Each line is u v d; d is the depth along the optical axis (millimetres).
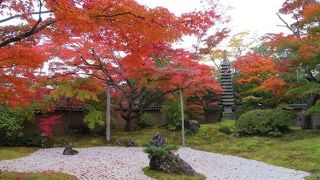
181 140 21250
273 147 17516
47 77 19578
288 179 11328
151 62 18984
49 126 21078
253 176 11812
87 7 6594
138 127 24406
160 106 26688
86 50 18125
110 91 22062
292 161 14445
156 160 11734
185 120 23750
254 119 21016
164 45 17969
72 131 22938
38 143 19875
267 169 13211
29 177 9391
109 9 6625
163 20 6910
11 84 10977
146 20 6781
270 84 19578
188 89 22078
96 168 12367
